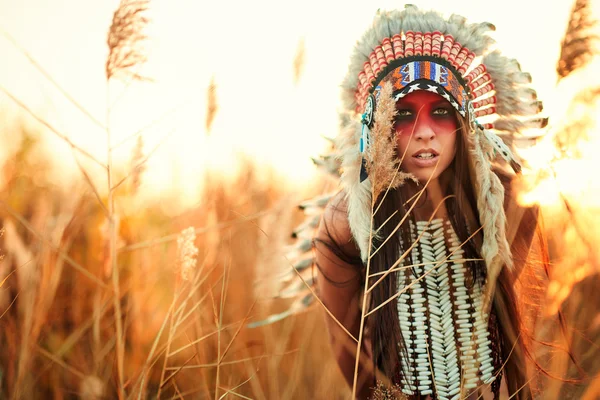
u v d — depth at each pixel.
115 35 1.57
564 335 1.90
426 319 1.88
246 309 2.41
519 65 2.02
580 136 1.90
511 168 2.01
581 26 1.85
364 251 1.88
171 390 2.20
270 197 2.57
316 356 2.46
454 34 1.92
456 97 1.84
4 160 2.68
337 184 2.16
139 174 2.07
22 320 2.08
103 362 2.15
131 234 2.40
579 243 1.94
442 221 1.92
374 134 1.53
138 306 2.23
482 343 1.88
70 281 2.30
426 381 1.85
